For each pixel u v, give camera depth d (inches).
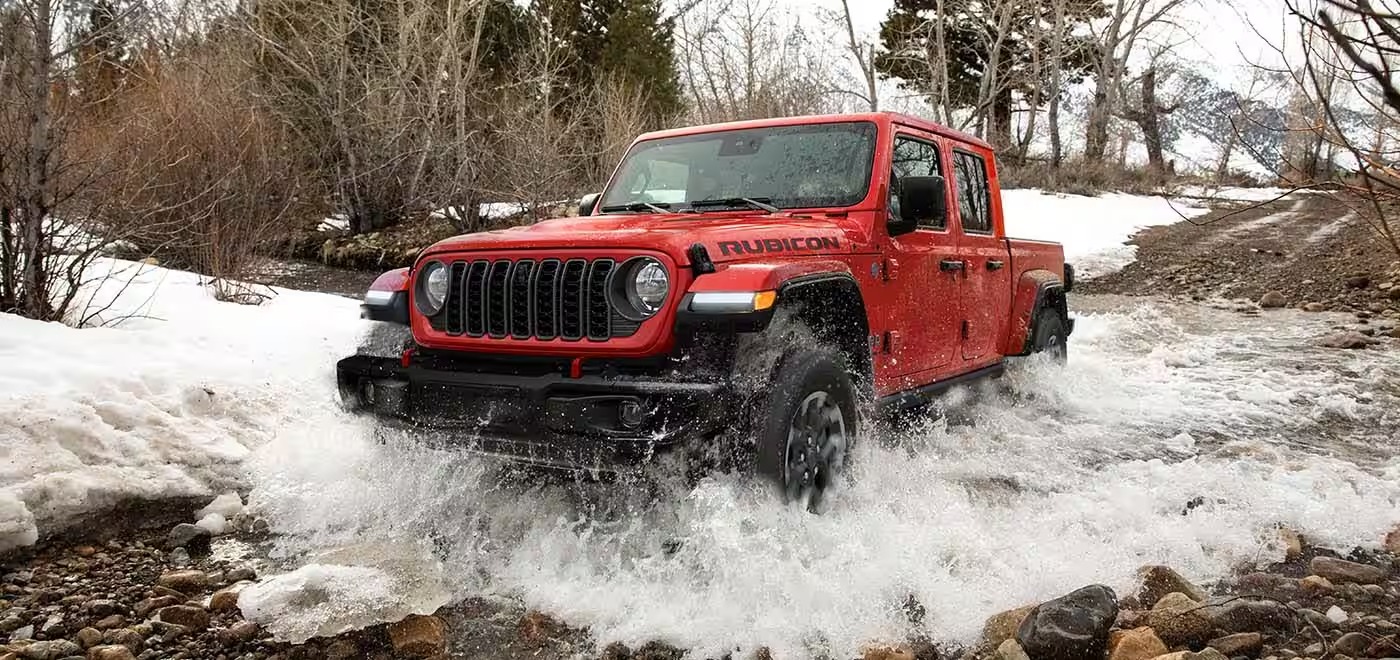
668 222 157.5
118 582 138.2
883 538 139.5
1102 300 476.7
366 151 717.3
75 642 119.4
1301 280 496.1
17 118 239.1
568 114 891.4
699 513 133.3
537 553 142.2
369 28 751.1
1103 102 1248.8
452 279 147.9
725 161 191.9
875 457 165.9
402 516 157.8
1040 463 189.2
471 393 140.6
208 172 389.4
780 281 134.6
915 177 166.1
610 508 152.6
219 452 181.6
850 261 162.1
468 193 716.0
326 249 679.1
